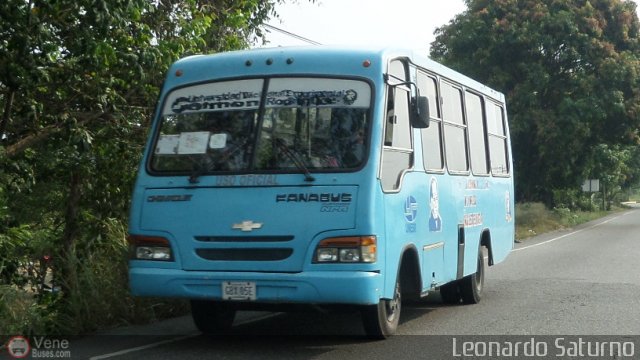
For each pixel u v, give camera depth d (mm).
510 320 10125
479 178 11867
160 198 7961
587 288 13430
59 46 9609
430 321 10086
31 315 8633
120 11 8922
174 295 7762
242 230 7625
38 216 11586
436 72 9969
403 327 9602
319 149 7750
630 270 16469
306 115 7902
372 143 7676
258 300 7523
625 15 37969
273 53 8242
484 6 38312
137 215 8039
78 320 9023
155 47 10414
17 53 8789
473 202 11445
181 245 7801
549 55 37312
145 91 11188
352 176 7562
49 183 11539
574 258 19500
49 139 10672
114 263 10289
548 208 41406
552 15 36688
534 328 9492
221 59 8391
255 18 14289
